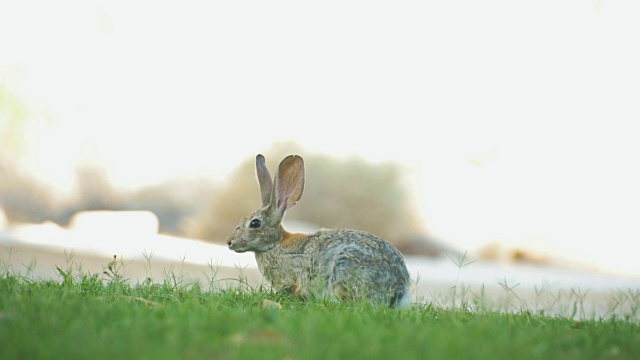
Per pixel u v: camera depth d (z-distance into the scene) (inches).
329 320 400.8
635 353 380.8
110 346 336.2
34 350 329.1
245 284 586.2
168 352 324.8
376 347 340.2
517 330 405.7
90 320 377.7
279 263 581.0
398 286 543.8
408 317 438.6
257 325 378.3
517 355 346.0
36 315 390.6
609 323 462.3
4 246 1017.5
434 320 450.3
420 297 666.2
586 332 417.1
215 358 326.6
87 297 462.0
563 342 390.3
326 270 549.0
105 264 855.7
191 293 510.0
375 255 542.3
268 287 609.0
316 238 569.9
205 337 350.9
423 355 336.8
